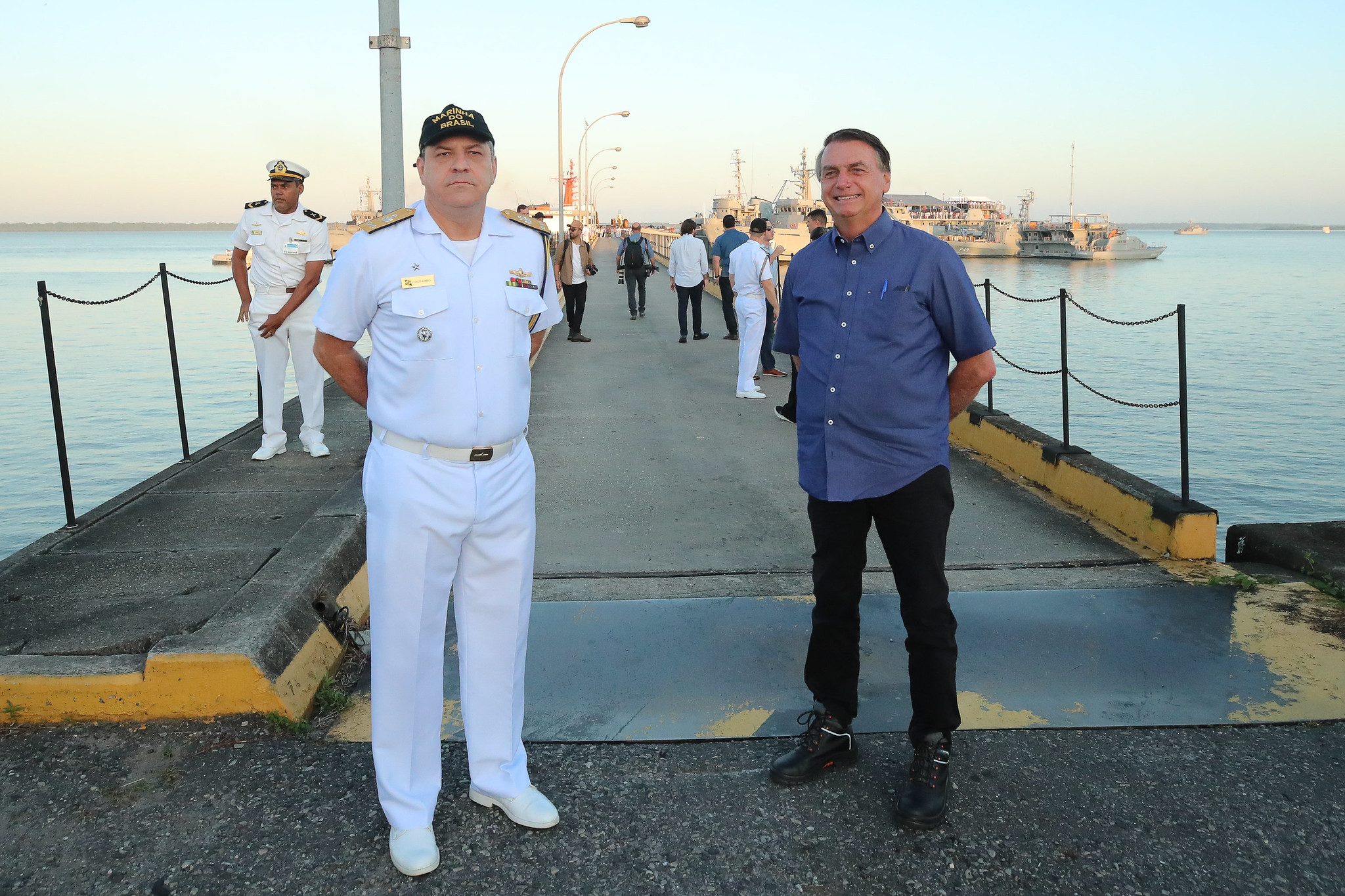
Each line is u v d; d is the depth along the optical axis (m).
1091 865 2.35
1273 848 2.40
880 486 2.57
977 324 2.54
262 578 3.55
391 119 6.90
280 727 2.94
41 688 2.93
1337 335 39.47
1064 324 5.78
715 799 2.64
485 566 2.43
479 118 2.19
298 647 3.21
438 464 2.26
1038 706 3.14
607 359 11.94
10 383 24.91
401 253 2.22
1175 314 4.64
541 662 3.50
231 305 52.44
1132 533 4.86
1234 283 78.94
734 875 2.33
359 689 3.29
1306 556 4.25
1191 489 16.72
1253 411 23.06
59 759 2.77
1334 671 3.33
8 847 2.39
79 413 20.78
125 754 2.80
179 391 6.12
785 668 3.45
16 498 14.66
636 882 2.30
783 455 6.95
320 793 2.64
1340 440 19.95
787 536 5.07
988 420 6.68
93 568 3.99
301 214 5.77
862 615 3.91
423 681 2.38
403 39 6.84
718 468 6.57
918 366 2.55
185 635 3.08
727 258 13.31
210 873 2.31
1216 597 4.02
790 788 2.69
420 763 2.44
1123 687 3.25
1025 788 2.68
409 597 2.31
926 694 2.59
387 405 2.28
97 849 2.39
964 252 118.38
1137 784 2.69
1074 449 5.81
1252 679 3.29
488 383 2.27
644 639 3.69
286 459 6.03
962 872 2.33
